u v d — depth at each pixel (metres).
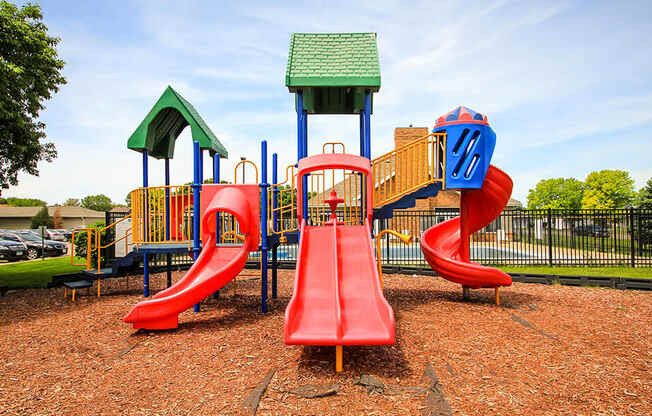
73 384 3.91
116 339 5.41
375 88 7.09
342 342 3.90
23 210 59.66
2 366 4.43
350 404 3.36
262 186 6.96
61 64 10.52
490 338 5.11
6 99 9.09
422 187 7.02
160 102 7.86
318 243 5.88
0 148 10.15
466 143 6.66
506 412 3.18
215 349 4.88
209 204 6.81
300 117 7.33
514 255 16.64
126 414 3.26
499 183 7.12
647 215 14.23
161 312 5.72
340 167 6.02
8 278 11.98
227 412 3.25
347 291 4.91
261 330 5.70
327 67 7.07
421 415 3.15
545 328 5.59
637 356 4.47
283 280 10.91
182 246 7.55
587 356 4.46
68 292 9.30
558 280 9.48
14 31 9.45
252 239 6.69
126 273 9.52
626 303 7.27
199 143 7.50
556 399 3.41
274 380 3.88
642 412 3.17
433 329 5.52
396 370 4.08
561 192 79.44
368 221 6.12
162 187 7.80
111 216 12.27
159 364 4.42
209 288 6.04
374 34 7.65
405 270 11.48
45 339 5.45
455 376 3.91
